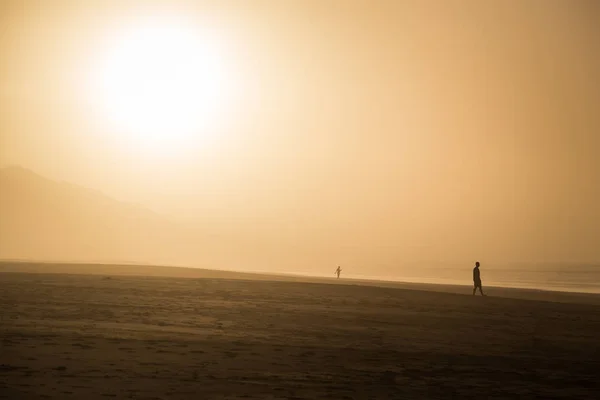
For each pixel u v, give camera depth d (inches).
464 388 572.1
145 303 1098.1
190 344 727.7
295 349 726.5
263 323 923.4
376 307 1171.3
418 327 945.5
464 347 791.7
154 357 642.8
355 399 514.0
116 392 497.7
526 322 1049.5
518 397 546.6
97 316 922.1
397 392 545.3
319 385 557.0
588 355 770.2
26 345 672.4
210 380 555.8
